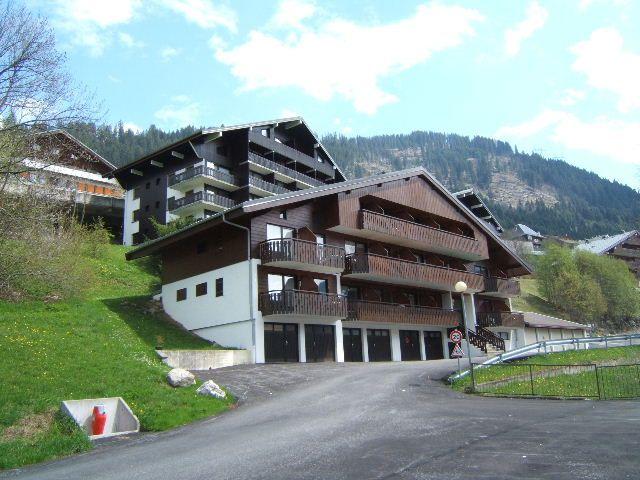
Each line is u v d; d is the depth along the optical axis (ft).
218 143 177.68
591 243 338.34
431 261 138.10
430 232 129.59
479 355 132.05
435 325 131.03
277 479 27.73
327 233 112.16
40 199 64.59
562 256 223.30
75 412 45.96
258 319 93.25
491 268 161.68
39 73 54.08
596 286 215.51
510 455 30.66
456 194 192.44
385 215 118.83
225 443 38.42
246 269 95.40
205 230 102.37
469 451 32.04
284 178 192.24
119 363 61.46
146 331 90.07
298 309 94.58
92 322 81.82
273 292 94.07
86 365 58.03
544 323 166.40
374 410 50.11
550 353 113.70
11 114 54.54
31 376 51.55
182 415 50.01
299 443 36.63
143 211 182.80
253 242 96.37
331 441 36.76
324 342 104.99
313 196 104.06
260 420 47.44
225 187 174.81
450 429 39.83
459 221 142.20
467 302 145.69
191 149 171.83
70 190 77.15
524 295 235.61
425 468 28.45
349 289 117.91
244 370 78.38
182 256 109.29
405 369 83.35
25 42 53.31
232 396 59.06
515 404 54.90
